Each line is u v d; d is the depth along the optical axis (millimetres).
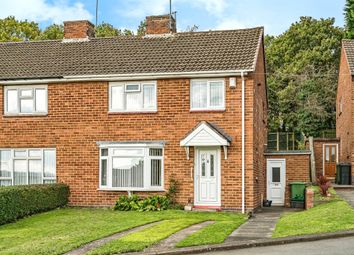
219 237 15844
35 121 26469
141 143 25000
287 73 53188
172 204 24578
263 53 29766
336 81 50875
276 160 29453
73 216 22141
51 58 27750
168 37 27750
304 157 29172
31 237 17156
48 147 26281
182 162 24656
